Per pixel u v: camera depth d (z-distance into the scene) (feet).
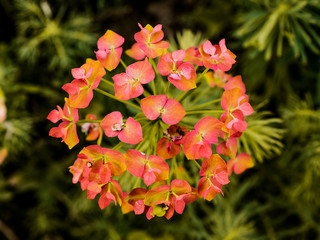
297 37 0.83
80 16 0.98
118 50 0.60
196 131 0.58
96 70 0.59
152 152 0.62
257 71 0.99
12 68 0.97
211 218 0.94
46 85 1.01
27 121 0.95
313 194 0.86
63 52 0.95
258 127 0.72
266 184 0.97
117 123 0.58
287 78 0.98
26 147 1.00
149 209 0.58
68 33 0.96
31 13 0.97
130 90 0.58
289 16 0.83
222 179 0.58
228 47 1.02
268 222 0.99
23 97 0.99
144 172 0.58
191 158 0.58
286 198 0.95
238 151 0.71
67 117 0.60
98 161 0.57
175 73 0.59
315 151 0.83
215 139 0.58
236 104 0.59
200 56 0.62
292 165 0.91
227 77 0.69
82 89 0.59
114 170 0.57
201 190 0.58
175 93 0.72
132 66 0.58
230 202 0.92
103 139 0.80
